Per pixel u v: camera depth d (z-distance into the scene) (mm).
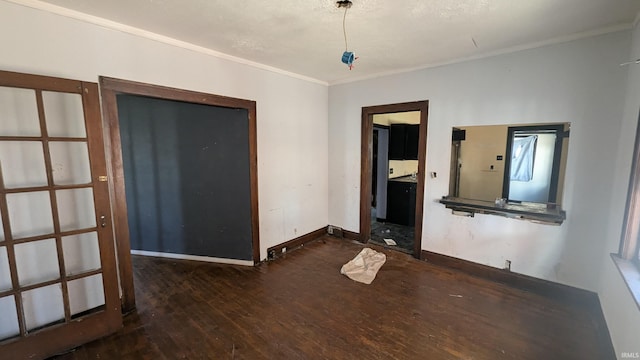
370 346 2092
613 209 2361
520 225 2914
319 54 3023
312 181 4367
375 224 5281
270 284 3053
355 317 2451
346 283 3072
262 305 2643
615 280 2027
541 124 2770
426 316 2459
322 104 4402
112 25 2229
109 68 2260
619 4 1915
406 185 5086
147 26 2320
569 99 2584
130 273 2518
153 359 1976
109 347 2098
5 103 1858
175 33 2463
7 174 1893
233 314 2502
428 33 2441
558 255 2734
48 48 1970
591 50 2443
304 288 2965
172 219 3746
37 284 1936
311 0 1877
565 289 2701
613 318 1987
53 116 2049
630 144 2080
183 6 1977
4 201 1799
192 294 2844
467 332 2244
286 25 2279
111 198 2340
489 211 3004
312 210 4422
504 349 2051
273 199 3766
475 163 3244
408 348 2070
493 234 3098
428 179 3555
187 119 3492
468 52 2947
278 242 3898
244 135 3336
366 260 3631
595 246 2551
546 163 2807
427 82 3443
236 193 3461
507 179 3068
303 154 4156
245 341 2152
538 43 2656
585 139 2539
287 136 3871
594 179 2521
